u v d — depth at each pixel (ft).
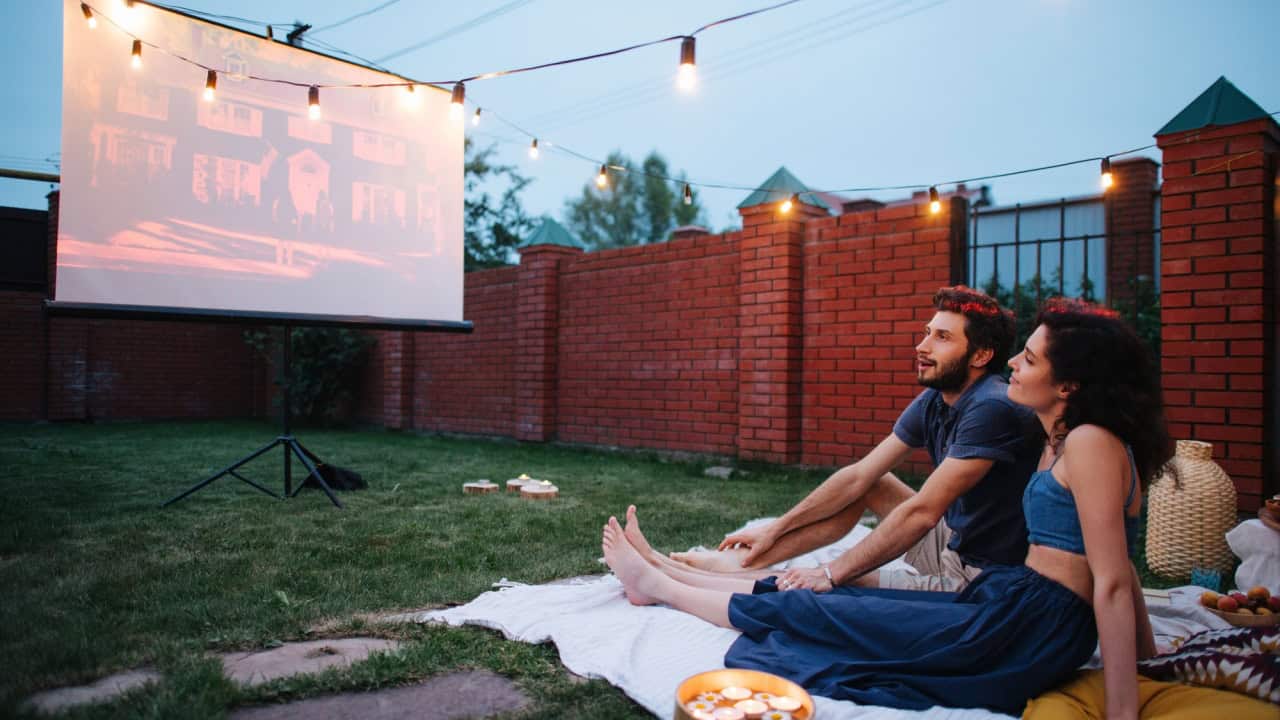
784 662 7.30
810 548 10.04
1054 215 35.83
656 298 27.45
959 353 8.36
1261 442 14.46
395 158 18.75
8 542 12.76
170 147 15.75
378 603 9.87
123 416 44.57
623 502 17.85
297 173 17.31
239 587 10.42
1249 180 14.61
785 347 23.12
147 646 8.06
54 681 7.11
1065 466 6.31
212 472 22.02
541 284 30.94
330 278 17.69
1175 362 15.42
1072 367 6.26
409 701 7.01
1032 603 6.58
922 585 8.73
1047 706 6.19
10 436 33.65
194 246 15.94
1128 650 5.85
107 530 13.94
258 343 42.34
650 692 7.06
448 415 36.29
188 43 16.05
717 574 10.19
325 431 38.50
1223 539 11.87
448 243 19.60
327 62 17.80
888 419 21.40
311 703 6.92
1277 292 14.44
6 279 39.96
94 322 43.91
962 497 8.41
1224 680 6.31
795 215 23.32
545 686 7.38
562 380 30.89
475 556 12.48
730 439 25.14
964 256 20.62
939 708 6.58
